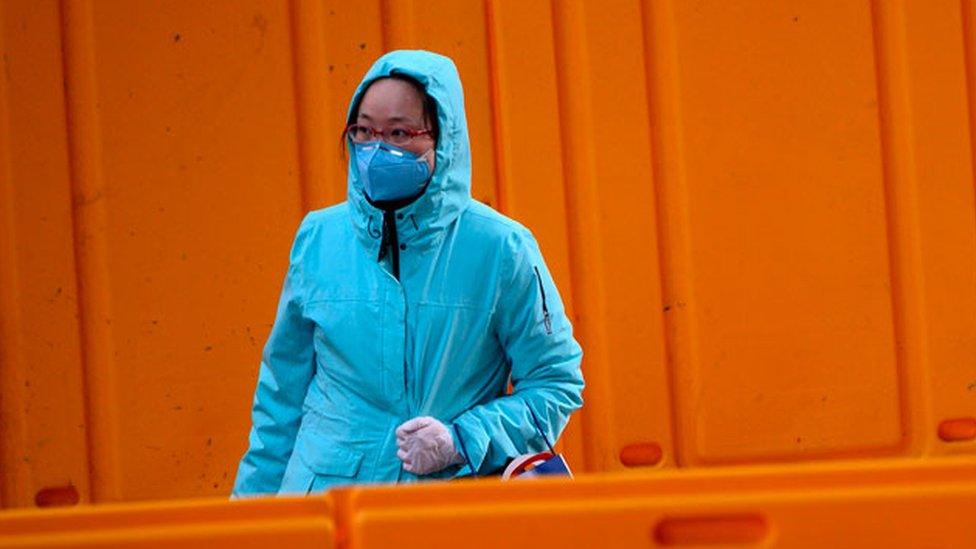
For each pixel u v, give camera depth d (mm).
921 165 16141
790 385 16094
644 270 15891
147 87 15516
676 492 8539
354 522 8602
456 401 11281
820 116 16062
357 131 11258
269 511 8594
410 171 11016
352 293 11258
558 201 15781
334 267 11367
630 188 15867
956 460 8461
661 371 15938
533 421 11211
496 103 15711
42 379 15500
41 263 15477
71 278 15492
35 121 15453
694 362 15984
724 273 16000
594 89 15805
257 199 15594
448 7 15664
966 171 16156
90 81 15477
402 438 10844
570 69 15789
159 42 15523
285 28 15609
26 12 15430
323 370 11453
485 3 15695
